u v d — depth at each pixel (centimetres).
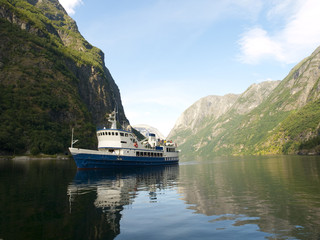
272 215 1526
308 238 1127
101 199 2150
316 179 3231
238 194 2308
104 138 6303
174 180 3662
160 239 1168
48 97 17475
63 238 1180
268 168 5575
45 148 13450
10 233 1246
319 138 19450
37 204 1928
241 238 1161
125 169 6075
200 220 1469
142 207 1830
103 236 1209
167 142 9056
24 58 19788
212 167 6769
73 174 4616
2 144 12512
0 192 2511
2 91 16250
